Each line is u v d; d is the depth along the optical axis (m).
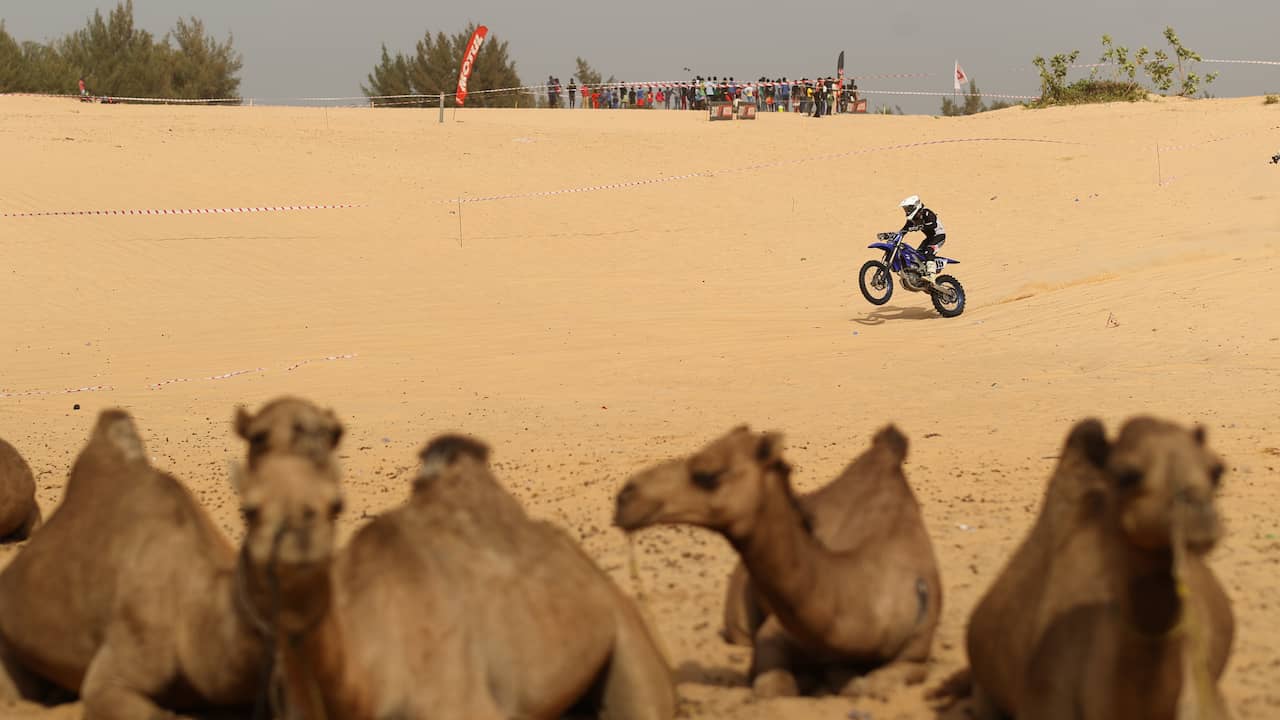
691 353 35.75
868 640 9.84
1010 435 22.86
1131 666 6.46
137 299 48.06
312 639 6.48
